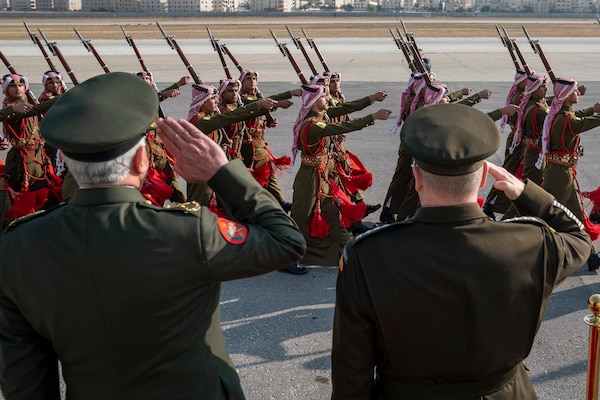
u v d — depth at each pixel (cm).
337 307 226
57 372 219
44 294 199
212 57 3020
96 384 204
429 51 3275
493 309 213
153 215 200
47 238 200
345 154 683
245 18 9900
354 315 220
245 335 486
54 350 209
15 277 202
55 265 198
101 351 200
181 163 213
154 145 697
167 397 203
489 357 217
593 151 1062
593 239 445
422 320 213
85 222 197
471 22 7862
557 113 618
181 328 201
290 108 1527
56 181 724
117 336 198
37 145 712
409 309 213
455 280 210
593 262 587
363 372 222
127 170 201
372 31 5609
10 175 716
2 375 208
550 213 238
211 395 208
